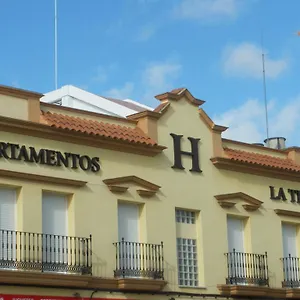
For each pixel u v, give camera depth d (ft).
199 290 95.86
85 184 86.28
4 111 81.25
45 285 79.66
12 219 80.59
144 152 92.99
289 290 105.91
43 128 82.89
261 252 105.19
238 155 104.68
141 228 91.76
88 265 84.43
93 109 118.11
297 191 112.88
